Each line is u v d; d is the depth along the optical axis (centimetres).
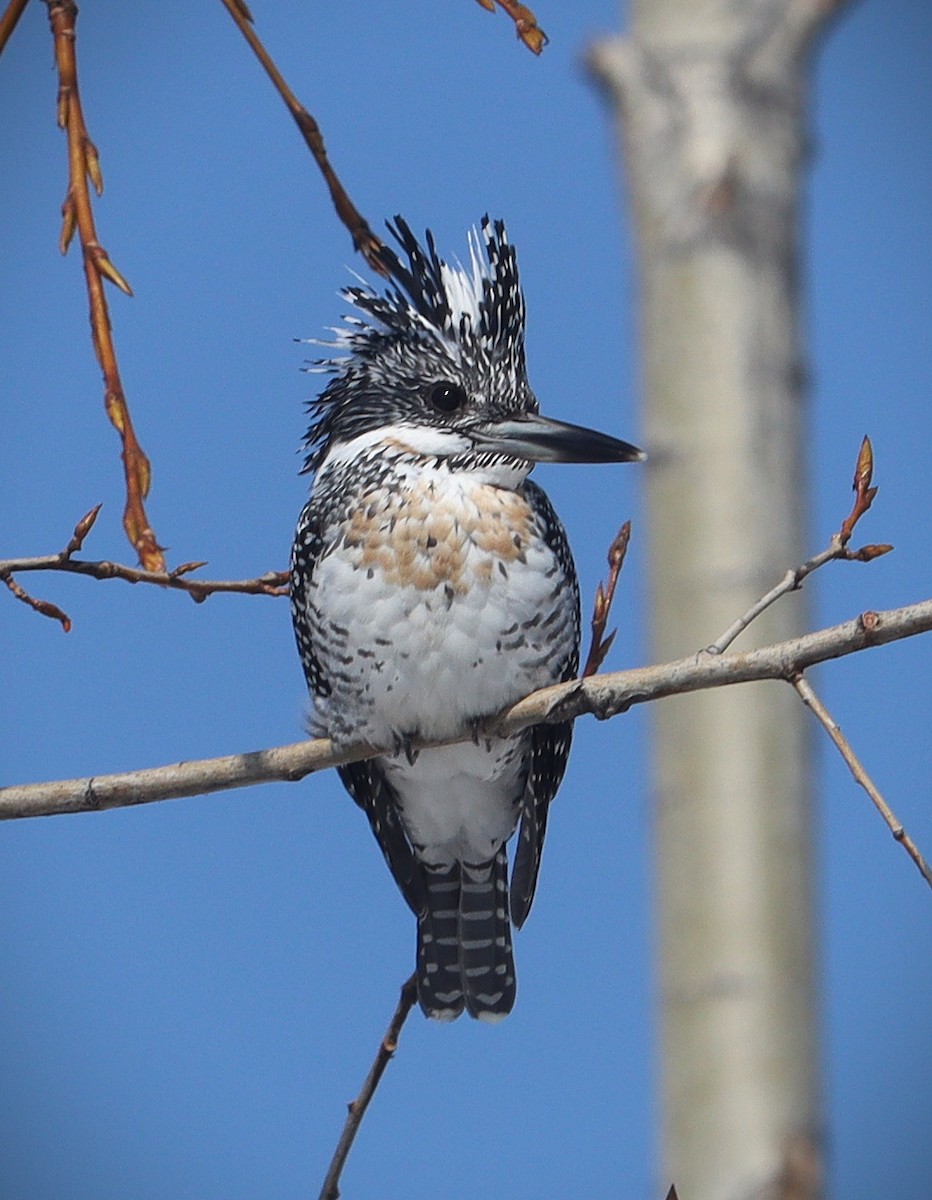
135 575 709
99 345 543
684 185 499
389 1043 764
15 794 759
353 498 927
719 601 484
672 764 500
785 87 511
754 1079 458
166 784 771
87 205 550
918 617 590
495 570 902
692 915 478
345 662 916
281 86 664
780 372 494
